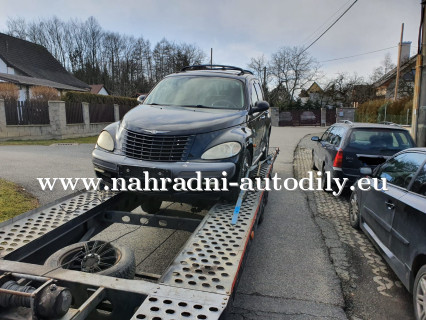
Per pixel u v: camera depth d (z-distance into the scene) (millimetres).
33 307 1843
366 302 3633
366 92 50625
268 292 3783
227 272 2484
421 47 9742
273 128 35062
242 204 4094
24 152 13195
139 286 2217
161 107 4883
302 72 58031
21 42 42062
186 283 2307
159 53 72000
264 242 5211
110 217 3998
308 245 5121
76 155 12789
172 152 3822
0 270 2299
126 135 4062
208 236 3113
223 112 4664
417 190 3619
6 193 6961
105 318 2264
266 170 6176
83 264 2730
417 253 3217
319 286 3936
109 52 73438
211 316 1943
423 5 9562
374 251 4941
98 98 25250
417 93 9906
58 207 3729
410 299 3709
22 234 2986
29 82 29484
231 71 6109
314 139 9969
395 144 7363
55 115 18766
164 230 5594
